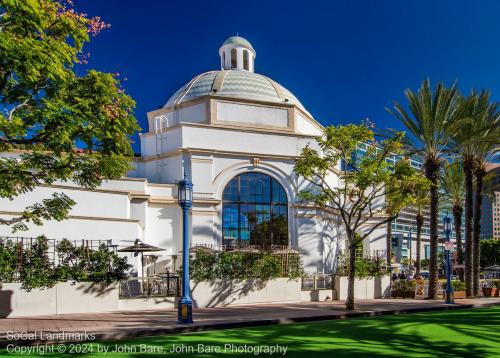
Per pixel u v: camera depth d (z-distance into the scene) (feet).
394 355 29.91
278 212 95.50
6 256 51.47
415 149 83.61
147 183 90.63
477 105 84.94
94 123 34.83
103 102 34.76
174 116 103.71
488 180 113.29
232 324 43.09
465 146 86.07
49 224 69.31
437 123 80.18
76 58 35.60
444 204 147.23
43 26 33.47
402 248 290.76
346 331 40.42
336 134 62.28
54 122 32.32
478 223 89.86
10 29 31.96
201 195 90.94
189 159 92.38
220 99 99.25
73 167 38.70
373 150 66.28
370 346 33.04
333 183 105.70
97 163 39.29
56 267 55.06
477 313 56.49
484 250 221.05
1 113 31.89
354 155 81.71
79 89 34.24
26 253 53.31
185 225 45.55
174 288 64.28
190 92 110.83
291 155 98.02
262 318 47.73
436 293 80.38
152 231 89.45
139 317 49.83
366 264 84.38
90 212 76.33
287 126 101.40
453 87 79.92
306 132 109.50
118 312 56.54
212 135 95.50
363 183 62.28
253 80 111.75
